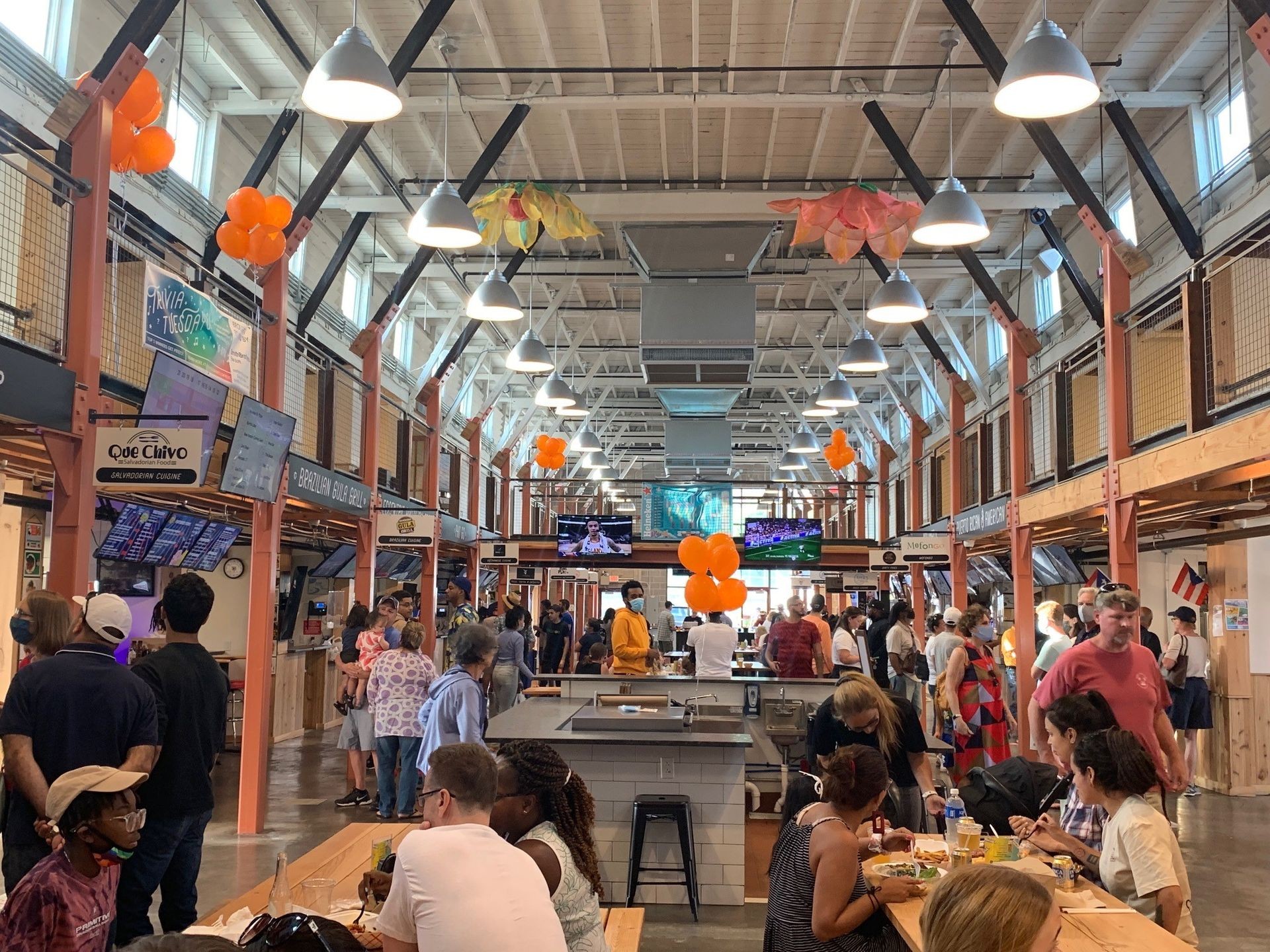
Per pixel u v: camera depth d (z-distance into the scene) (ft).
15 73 25.91
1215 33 33.78
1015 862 12.44
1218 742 34.50
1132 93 37.45
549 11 34.53
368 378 41.91
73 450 19.83
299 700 47.65
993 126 41.55
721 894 20.51
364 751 30.48
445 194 28.07
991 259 55.31
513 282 60.34
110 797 9.27
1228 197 35.94
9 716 11.73
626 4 34.19
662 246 48.65
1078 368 36.37
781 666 32.35
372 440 41.83
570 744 20.62
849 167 46.37
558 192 37.32
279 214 25.25
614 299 65.92
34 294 23.98
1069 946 10.05
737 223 47.93
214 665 13.96
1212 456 23.21
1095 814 13.53
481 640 20.52
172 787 13.05
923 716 33.09
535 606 96.94
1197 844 26.32
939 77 37.78
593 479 73.56
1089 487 31.42
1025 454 41.27
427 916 7.63
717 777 20.70
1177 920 11.27
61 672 11.97
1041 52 19.95
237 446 24.40
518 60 37.47
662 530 70.74
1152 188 35.47
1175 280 26.37
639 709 23.15
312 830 27.20
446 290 63.36
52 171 19.54
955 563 52.75
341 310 54.29
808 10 34.27
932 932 5.79
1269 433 20.81
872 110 36.45
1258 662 34.06
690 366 50.75
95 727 11.92
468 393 80.84
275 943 8.13
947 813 14.21
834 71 37.91
